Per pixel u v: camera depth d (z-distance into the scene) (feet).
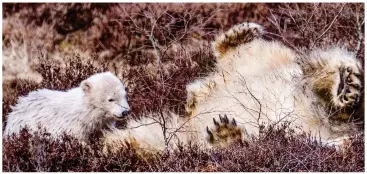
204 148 83.56
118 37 117.08
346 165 81.87
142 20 118.93
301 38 114.83
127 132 87.45
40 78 108.88
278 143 81.71
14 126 90.22
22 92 101.45
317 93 86.74
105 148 85.76
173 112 96.43
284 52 96.99
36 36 115.55
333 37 115.24
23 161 83.30
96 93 91.71
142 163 83.82
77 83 104.17
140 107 98.12
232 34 100.99
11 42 113.29
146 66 110.63
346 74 84.64
